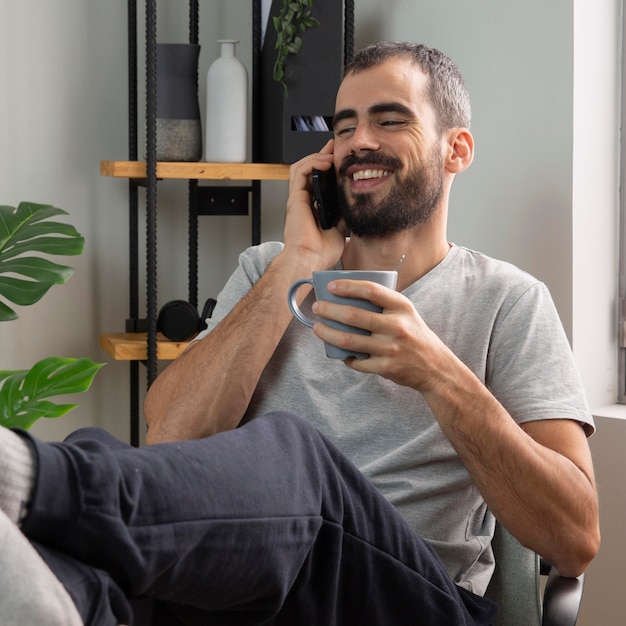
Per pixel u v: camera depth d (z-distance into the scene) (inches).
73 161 97.0
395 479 54.5
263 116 96.6
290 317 59.0
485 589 55.0
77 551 29.5
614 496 74.9
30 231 80.5
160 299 102.5
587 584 76.9
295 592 40.3
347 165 58.0
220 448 35.8
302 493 38.1
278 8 89.7
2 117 93.8
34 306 96.4
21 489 28.3
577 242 75.8
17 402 73.4
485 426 49.0
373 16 95.2
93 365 75.5
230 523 34.2
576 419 53.2
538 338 55.3
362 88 57.9
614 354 79.7
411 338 46.8
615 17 77.7
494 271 58.4
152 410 61.5
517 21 79.0
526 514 50.0
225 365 57.7
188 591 34.3
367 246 59.3
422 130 57.3
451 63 60.8
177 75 91.0
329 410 57.0
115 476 30.3
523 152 79.0
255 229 99.1
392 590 43.3
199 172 89.3
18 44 93.8
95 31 97.0
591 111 76.3
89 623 28.4
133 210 96.8
